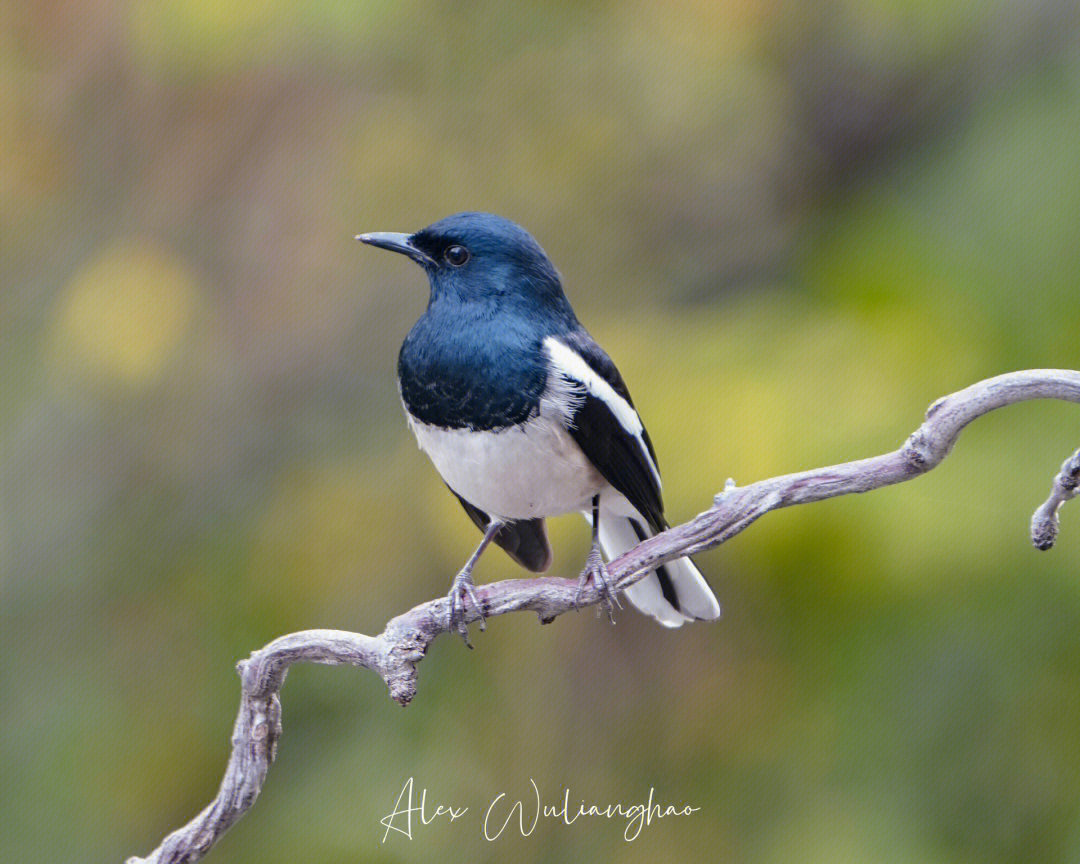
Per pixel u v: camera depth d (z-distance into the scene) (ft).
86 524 40.14
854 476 19.79
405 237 24.99
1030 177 34.24
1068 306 33.09
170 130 41.42
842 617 32.94
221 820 19.88
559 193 41.14
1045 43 36.45
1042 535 18.85
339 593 38.06
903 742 32.55
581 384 23.88
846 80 41.96
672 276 41.34
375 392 40.42
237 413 40.50
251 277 40.78
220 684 38.06
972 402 18.98
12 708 38.42
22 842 36.81
